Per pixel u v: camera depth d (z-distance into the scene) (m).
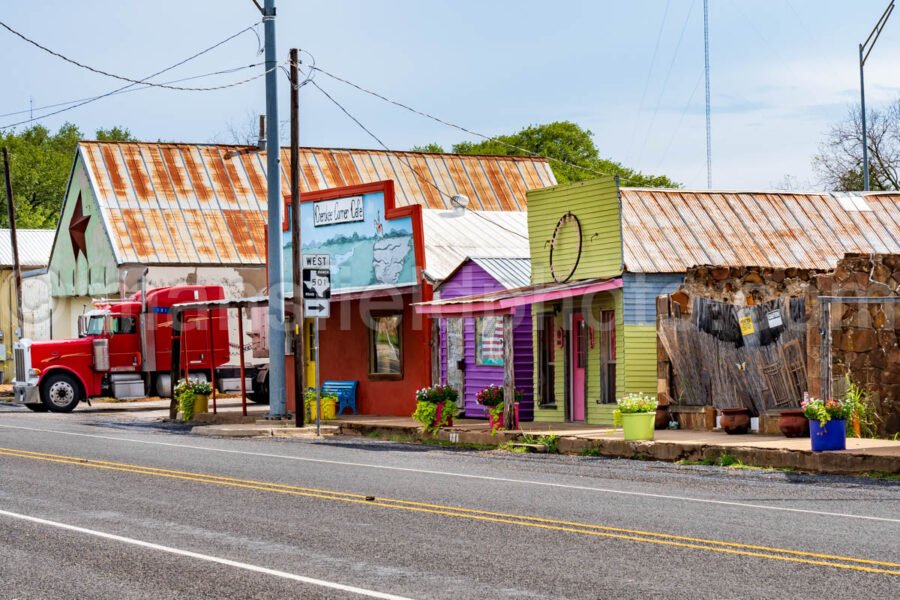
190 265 46.78
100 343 38.44
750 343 21.70
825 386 19.77
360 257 32.19
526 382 28.05
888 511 13.11
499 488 15.49
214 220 48.84
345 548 11.05
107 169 49.62
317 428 26.33
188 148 51.66
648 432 20.64
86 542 11.52
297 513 13.30
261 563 10.37
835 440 17.69
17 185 93.50
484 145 85.25
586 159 83.75
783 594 8.90
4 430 27.42
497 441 22.95
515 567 10.07
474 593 9.07
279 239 29.25
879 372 20.72
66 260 53.22
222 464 19.00
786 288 23.66
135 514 13.32
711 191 27.12
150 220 48.00
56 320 55.44
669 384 23.52
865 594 8.89
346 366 32.75
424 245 30.38
